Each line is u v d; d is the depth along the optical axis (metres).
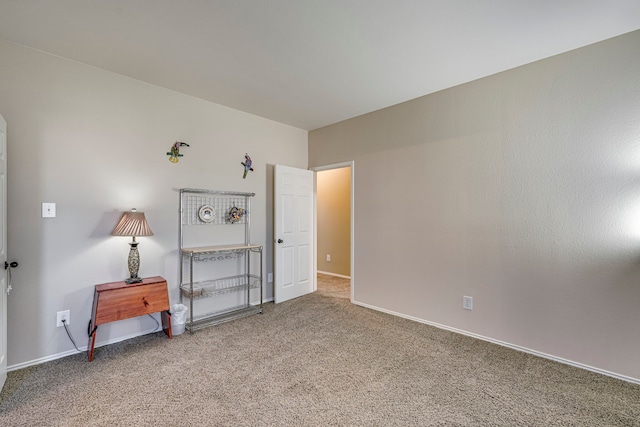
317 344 2.63
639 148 2.02
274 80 2.80
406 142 3.30
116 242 2.66
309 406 1.78
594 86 2.18
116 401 1.82
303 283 4.26
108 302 2.39
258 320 3.23
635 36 2.03
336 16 1.88
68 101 2.42
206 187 3.30
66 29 2.02
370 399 1.85
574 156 2.27
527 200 2.49
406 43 2.19
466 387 1.99
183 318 2.87
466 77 2.73
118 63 2.49
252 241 3.77
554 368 2.24
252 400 1.84
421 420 1.67
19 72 2.21
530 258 2.47
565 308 2.31
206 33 2.07
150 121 2.88
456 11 1.83
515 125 2.55
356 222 3.80
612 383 2.04
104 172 2.60
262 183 3.89
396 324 3.12
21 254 2.21
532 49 2.26
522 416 1.71
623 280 2.08
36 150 2.28
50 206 2.33
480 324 2.75
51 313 2.34
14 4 1.76
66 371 2.16
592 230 2.20
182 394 1.89
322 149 4.28
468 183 2.83
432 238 3.08
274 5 1.78
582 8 1.79
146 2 1.75
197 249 3.10
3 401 1.81
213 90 3.03
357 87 2.95
